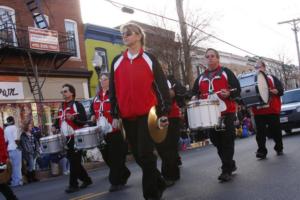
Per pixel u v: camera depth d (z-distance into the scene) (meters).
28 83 22.09
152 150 5.27
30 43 21.31
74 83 24.70
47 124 22.58
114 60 5.63
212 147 19.00
